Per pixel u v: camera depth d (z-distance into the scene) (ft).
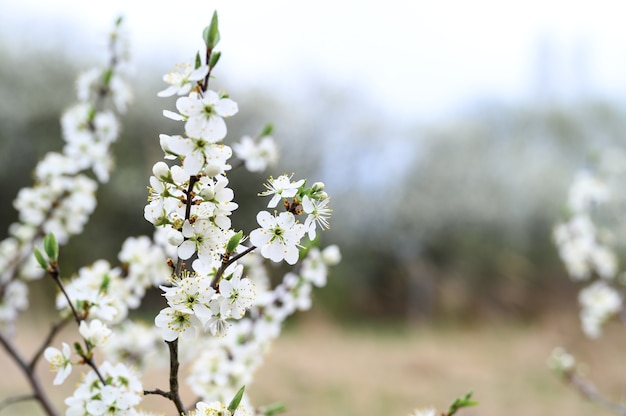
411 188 59.31
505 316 54.75
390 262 58.08
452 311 55.42
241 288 4.67
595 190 15.69
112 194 43.27
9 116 45.57
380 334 48.88
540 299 55.52
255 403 28.40
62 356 5.55
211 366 8.01
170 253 8.74
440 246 58.54
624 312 15.37
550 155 67.41
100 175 10.52
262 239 4.70
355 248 57.72
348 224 57.31
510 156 64.39
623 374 35.09
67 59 48.65
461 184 59.62
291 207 4.77
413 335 48.65
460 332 51.08
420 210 57.57
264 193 4.79
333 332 47.11
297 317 48.29
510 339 47.55
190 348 8.87
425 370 36.01
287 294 8.93
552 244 57.62
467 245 58.44
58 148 47.50
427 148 61.46
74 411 5.36
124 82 11.17
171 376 4.91
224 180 4.61
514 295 55.67
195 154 4.41
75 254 42.68
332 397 29.94
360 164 58.39
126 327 9.32
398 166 60.08
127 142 44.65
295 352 38.32
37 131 47.24
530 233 58.90
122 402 5.16
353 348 42.29
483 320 54.44
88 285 8.02
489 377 35.58
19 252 10.34
